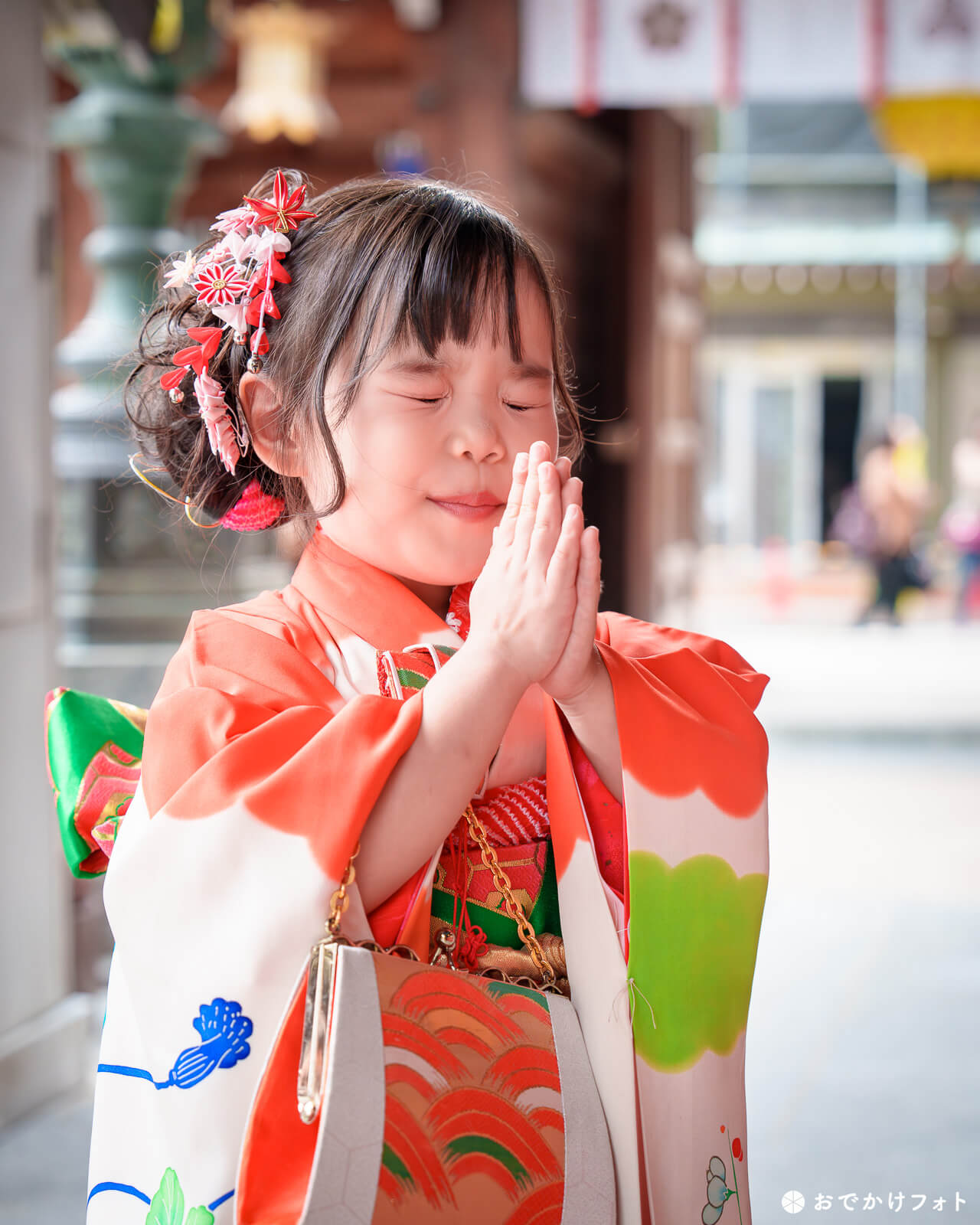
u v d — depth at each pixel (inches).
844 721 365.7
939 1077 136.9
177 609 189.5
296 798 43.1
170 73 188.4
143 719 57.6
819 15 228.4
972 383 827.4
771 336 810.8
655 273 324.2
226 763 43.9
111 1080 47.3
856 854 225.9
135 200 189.3
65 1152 118.3
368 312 47.5
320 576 51.6
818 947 177.8
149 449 60.0
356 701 44.5
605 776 49.7
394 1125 40.1
